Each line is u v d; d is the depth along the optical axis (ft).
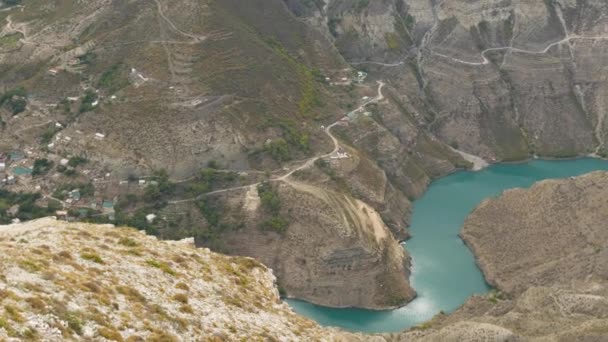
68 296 190.60
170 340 194.80
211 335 212.43
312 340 250.98
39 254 216.13
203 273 260.62
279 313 263.49
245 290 266.57
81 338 175.22
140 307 206.08
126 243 262.06
